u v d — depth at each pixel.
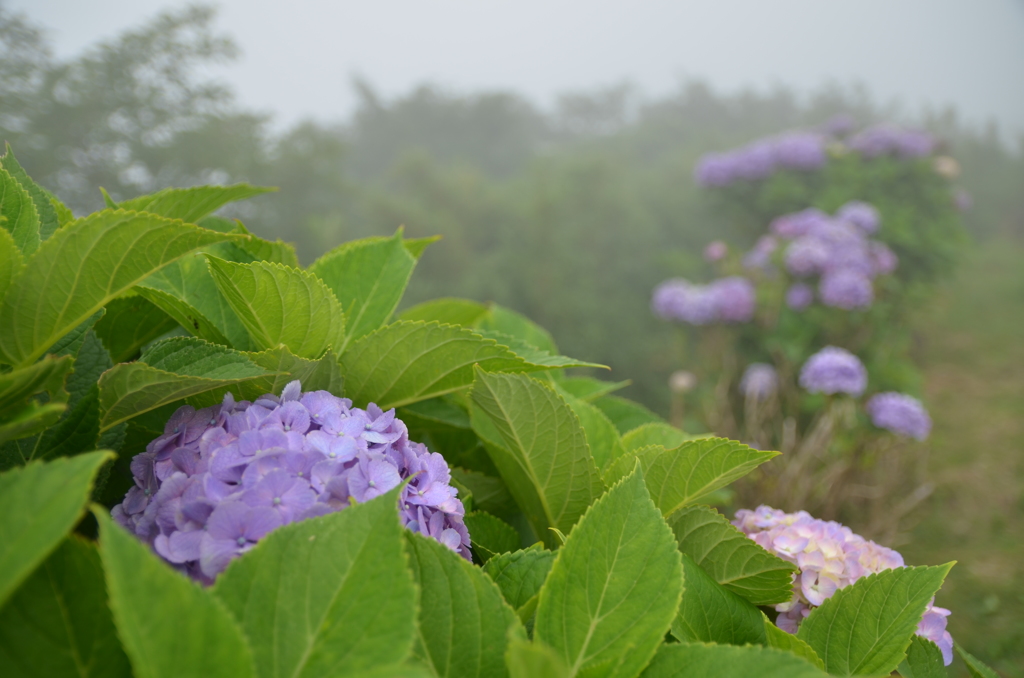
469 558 0.42
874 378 2.50
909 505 1.84
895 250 3.29
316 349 0.48
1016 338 4.15
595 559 0.36
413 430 0.59
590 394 0.73
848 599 0.44
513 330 0.79
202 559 0.31
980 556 1.89
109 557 0.23
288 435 0.36
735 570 0.48
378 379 0.49
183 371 0.39
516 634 0.31
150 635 0.23
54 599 0.28
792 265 2.53
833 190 3.50
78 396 0.42
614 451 0.57
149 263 0.35
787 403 2.35
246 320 0.47
